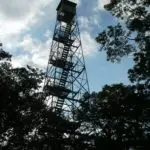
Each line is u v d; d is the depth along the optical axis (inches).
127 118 1274.6
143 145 1210.0
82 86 1541.6
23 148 1220.5
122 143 1231.5
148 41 845.2
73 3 1722.4
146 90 1125.7
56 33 1624.0
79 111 1407.5
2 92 1106.1
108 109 1307.8
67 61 1545.3
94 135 1355.8
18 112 1152.2
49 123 1288.1
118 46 879.1
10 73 1163.3
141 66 877.8
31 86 1174.3
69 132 1357.0
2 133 1147.9
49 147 1317.7
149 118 1245.7
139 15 830.5
